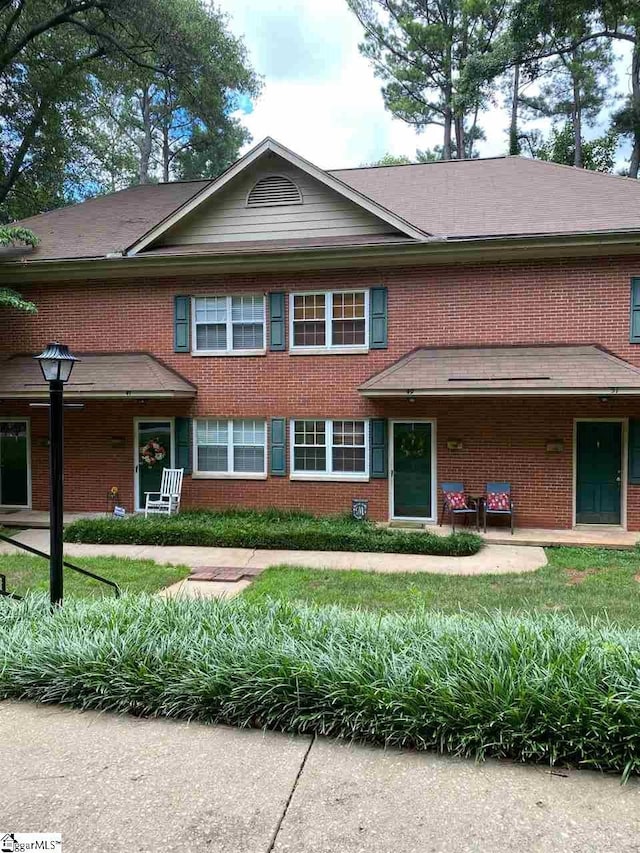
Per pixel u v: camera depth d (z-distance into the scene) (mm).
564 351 10703
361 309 11758
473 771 2924
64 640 4031
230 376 12258
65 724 3482
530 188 12875
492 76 26234
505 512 10609
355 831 2469
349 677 3391
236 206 12305
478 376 10336
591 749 2939
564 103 30438
